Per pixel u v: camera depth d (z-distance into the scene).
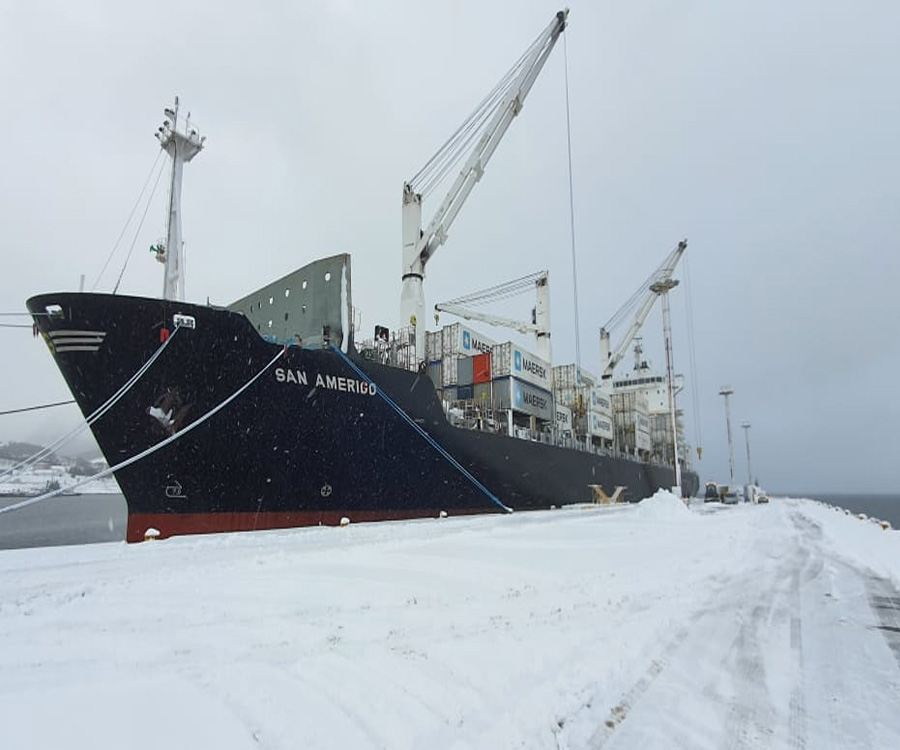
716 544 13.91
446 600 6.73
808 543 15.09
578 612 6.49
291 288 20.52
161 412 13.88
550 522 18.39
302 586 7.18
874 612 7.07
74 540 31.17
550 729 3.73
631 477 42.31
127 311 13.35
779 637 5.93
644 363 60.69
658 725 3.85
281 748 3.25
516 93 27.30
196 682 4.09
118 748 3.12
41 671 4.27
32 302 12.99
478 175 27.31
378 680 4.26
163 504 14.07
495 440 25.44
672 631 6.04
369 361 19.23
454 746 3.43
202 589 6.97
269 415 15.82
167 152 18.25
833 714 4.07
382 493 19.34
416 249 27.56
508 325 38.62
